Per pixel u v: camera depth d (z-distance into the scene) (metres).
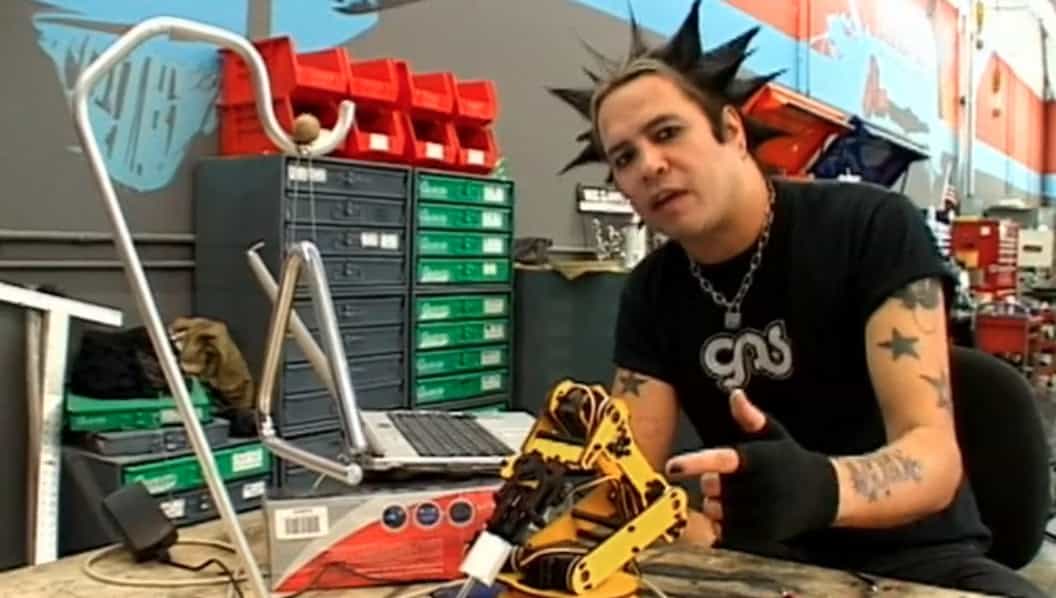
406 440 1.06
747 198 1.22
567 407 0.82
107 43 2.23
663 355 1.37
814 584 0.98
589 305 2.97
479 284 2.76
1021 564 1.52
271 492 1.01
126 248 0.77
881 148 3.74
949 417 1.10
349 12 2.86
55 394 1.75
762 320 1.28
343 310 2.31
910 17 7.73
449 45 3.23
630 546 0.78
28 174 2.12
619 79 1.11
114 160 2.25
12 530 1.70
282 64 2.23
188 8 2.40
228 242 2.30
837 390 1.26
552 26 3.67
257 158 2.22
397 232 2.46
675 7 4.31
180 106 2.38
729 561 1.03
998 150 10.44
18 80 2.10
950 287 1.20
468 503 0.99
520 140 3.55
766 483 0.76
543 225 3.67
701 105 1.11
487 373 2.81
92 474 1.79
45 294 1.77
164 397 1.89
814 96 5.63
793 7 5.61
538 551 0.77
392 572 0.97
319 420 2.09
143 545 1.04
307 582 0.95
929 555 1.25
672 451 1.35
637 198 1.13
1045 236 7.85
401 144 2.47
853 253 1.21
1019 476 1.51
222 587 0.96
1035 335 5.64
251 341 2.24
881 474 0.93
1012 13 10.05
